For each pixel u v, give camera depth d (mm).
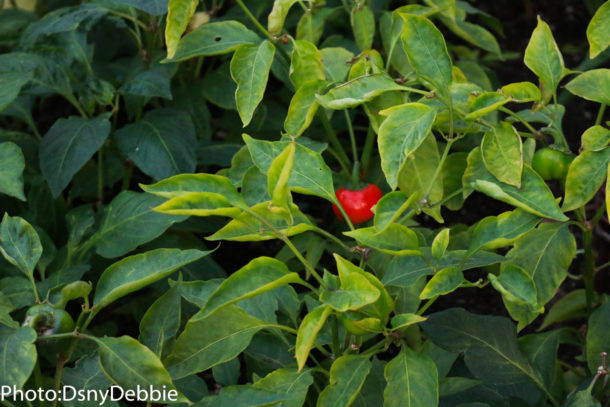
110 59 1933
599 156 1344
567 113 2068
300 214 1306
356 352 1379
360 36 1573
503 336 1445
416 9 1524
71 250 1552
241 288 1263
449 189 1456
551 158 1377
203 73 1933
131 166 1713
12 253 1327
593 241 1680
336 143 1597
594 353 1429
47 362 1562
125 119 1900
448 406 1454
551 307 1700
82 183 1742
